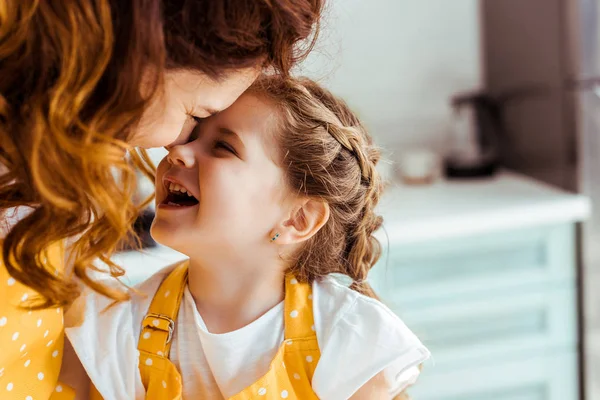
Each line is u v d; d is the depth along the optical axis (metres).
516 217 2.10
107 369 0.95
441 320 2.12
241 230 0.93
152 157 1.57
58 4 0.63
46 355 0.92
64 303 0.80
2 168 0.78
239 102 0.94
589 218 2.14
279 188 0.95
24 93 0.67
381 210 2.08
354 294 0.99
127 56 0.65
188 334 0.97
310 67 1.36
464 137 2.56
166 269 1.04
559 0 2.13
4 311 0.82
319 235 1.02
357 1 2.51
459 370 2.16
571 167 2.19
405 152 2.62
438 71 2.62
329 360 0.95
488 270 2.13
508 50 2.46
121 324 0.97
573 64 2.12
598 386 2.20
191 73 0.72
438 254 2.08
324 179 0.97
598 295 2.14
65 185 0.69
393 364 0.97
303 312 0.97
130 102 0.67
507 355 2.19
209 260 0.94
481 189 2.34
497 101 2.55
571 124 2.16
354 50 2.53
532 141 2.38
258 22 0.71
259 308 0.97
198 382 0.96
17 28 0.64
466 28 2.62
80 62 0.64
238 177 0.91
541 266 2.17
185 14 0.68
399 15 2.55
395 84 2.59
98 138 0.67
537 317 2.19
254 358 0.95
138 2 0.64
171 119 0.75
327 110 1.00
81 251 0.84
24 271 0.76
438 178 2.52
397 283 2.07
